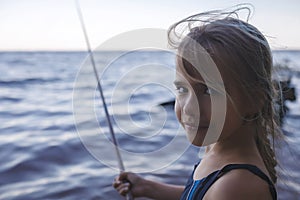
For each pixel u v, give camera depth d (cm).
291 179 193
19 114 628
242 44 72
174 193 121
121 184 121
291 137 122
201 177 81
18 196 298
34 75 1170
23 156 392
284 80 99
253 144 78
